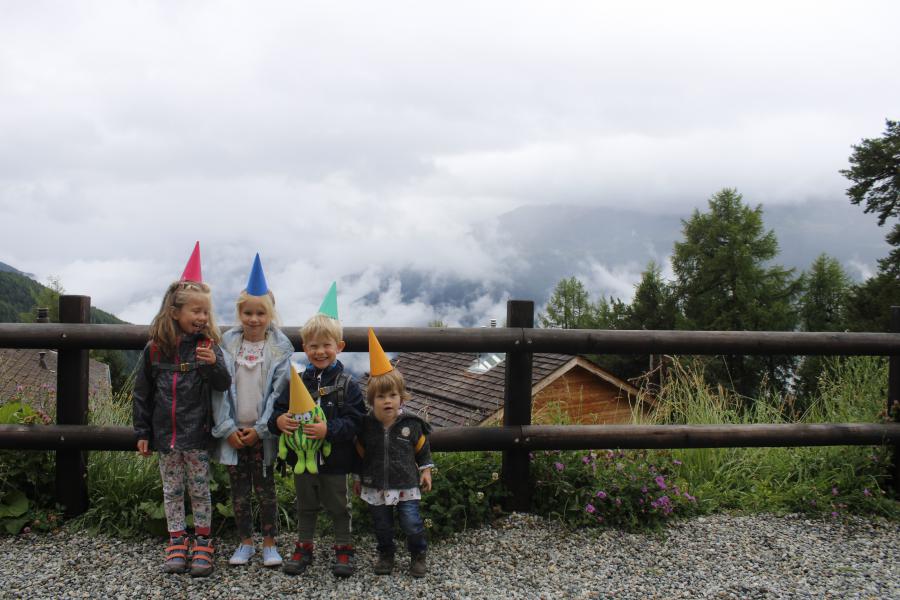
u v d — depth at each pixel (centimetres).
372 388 322
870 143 2950
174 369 322
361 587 312
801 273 4106
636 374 3241
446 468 400
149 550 349
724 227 4097
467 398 1249
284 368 335
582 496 394
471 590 311
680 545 371
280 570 328
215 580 315
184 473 339
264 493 333
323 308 336
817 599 309
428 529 369
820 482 449
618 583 323
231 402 327
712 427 422
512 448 398
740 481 465
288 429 312
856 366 570
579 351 405
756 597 311
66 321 379
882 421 462
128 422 440
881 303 2775
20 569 326
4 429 371
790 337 427
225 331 361
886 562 354
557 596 307
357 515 374
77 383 382
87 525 376
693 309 4084
